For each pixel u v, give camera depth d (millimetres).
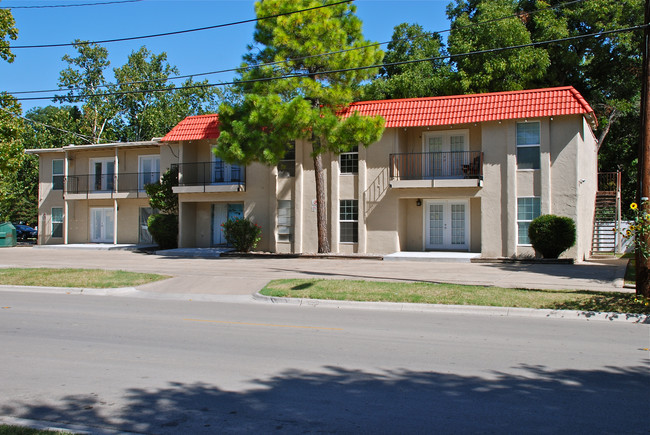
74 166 34781
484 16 30969
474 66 31281
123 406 6082
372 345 9016
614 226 26781
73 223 34812
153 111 47250
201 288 16109
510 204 22547
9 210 50406
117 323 11086
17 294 15867
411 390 6594
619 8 31062
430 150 25219
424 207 25594
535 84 32938
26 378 7164
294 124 21172
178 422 5598
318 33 22031
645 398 6293
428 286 14859
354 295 13930
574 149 21781
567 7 32281
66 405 6121
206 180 29266
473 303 12828
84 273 18609
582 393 6473
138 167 33188
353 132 21609
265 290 15000
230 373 7363
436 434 5238
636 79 33031
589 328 10594
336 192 25469
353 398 6309
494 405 6047
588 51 33062
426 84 33625
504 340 9422
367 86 34562
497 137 22922
